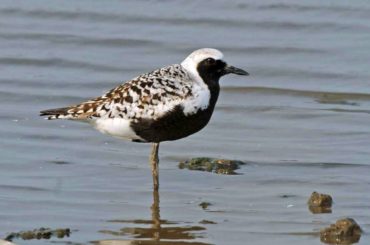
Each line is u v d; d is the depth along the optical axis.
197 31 23.03
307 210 13.95
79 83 20.19
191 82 14.16
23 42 22.47
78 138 17.06
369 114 18.48
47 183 14.98
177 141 17.09
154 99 13.99
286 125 17.98
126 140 16.27
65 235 12.96
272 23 23.14
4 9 24.02
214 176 15.45
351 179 15.20
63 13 23.86
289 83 20.36
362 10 23.34
